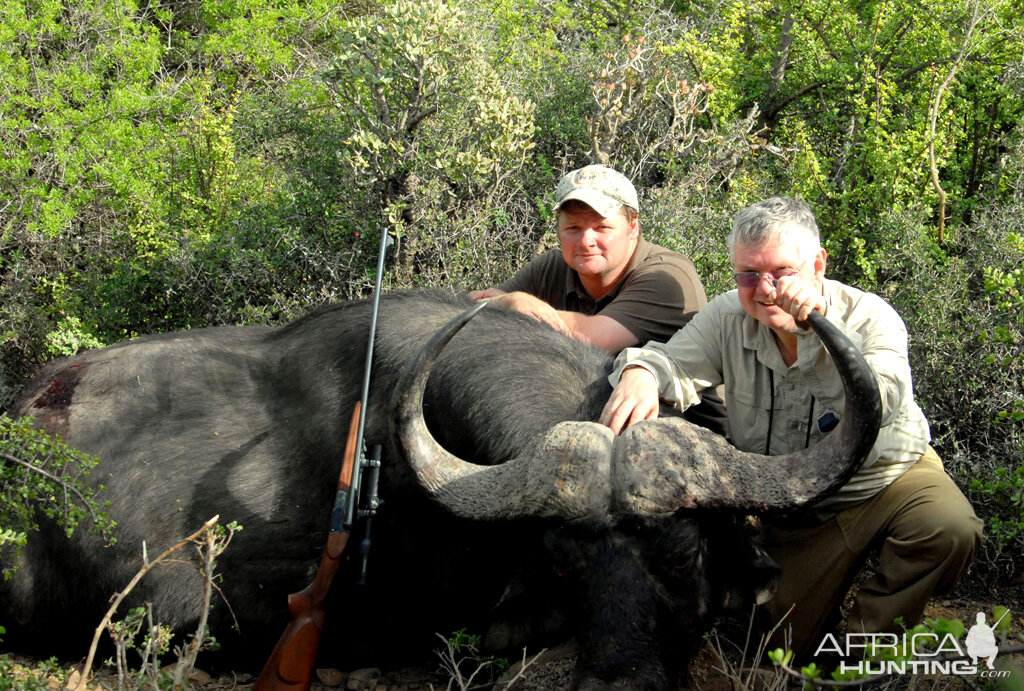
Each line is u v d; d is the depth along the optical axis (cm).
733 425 432
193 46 1142
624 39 788
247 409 476
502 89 732
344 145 743
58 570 466
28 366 738
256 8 1062
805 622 419
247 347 504
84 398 491
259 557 447
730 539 361
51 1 900
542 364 424
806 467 340
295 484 452
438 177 711
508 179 742
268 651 451
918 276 616
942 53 823
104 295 754
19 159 807
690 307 501
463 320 354
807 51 929
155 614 449
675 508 336
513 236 696
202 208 856
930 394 552
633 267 512
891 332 398
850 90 880
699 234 686
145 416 481
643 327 487
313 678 448
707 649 420
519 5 965
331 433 450
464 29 749
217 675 457
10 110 862
